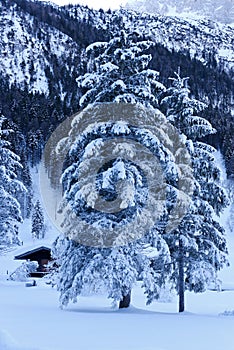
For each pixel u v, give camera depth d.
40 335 11.18
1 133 34.97
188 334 11.85
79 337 10.94
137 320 15.07
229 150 111.12
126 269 17.58
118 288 17.41
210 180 21.52
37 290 31.58
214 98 188.88
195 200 21.16
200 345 10.05
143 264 18.62
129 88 19.17
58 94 159.88
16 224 34.59
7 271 44.78
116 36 19.67
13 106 122.25
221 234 21.27
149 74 19.48
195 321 15.12
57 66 197.38
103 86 19.53
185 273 21.22
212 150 21.92
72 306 20.84
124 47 19.72
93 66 19.92
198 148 21.61
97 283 17.70
